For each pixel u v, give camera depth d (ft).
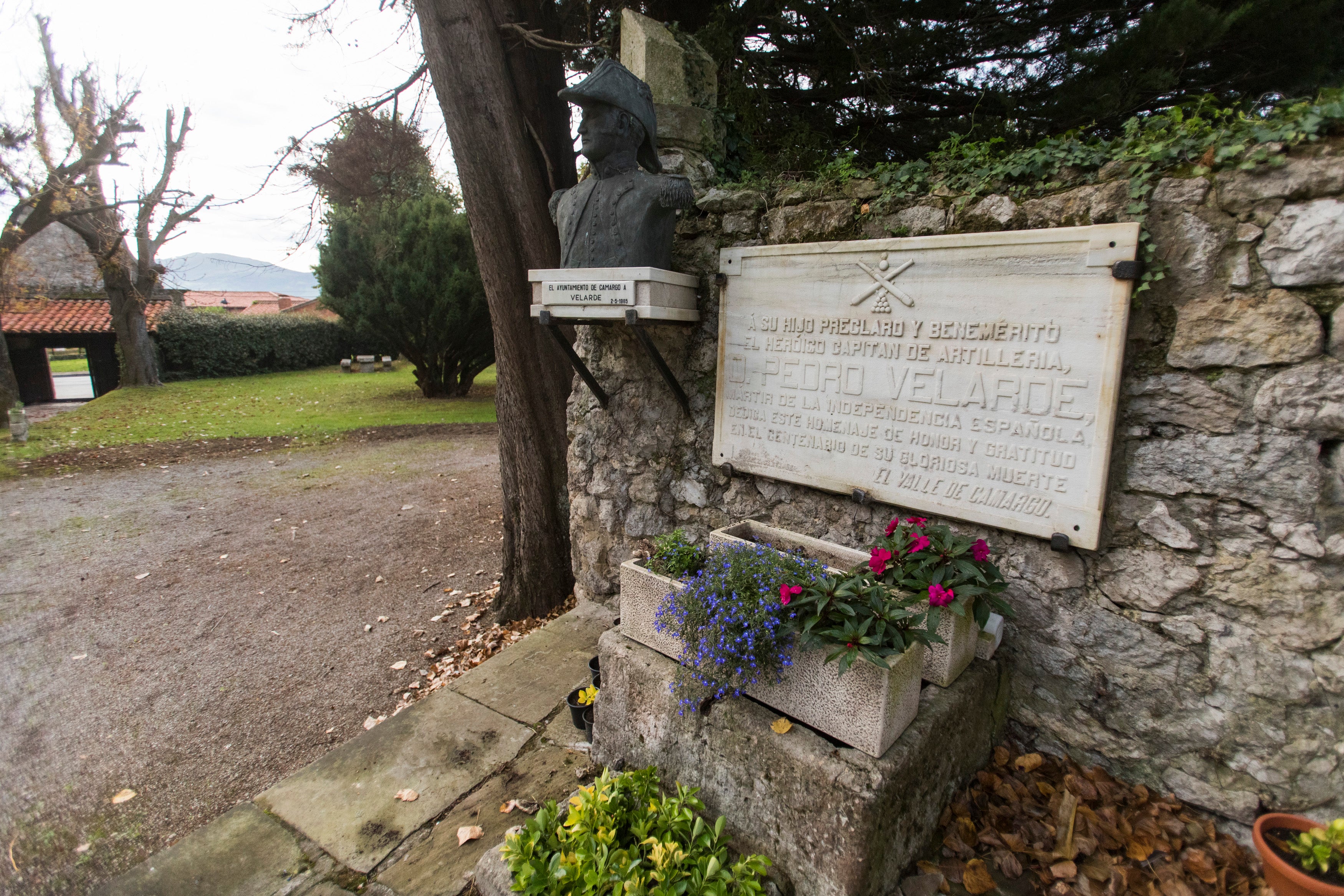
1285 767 6.32
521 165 14.32
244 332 67.56
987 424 7.38
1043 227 7.00
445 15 13.48
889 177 8.13
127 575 19.02
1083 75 15.10
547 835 6.33
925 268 7.57
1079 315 6.63
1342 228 5.55
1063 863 6.27
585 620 12.23
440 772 8.42
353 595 17.76
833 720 6.21
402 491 27.71
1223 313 6.17
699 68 11.24
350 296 49.37
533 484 15.37
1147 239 6.34
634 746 7.74
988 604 6.77
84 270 66.28
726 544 8.17
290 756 10.89
